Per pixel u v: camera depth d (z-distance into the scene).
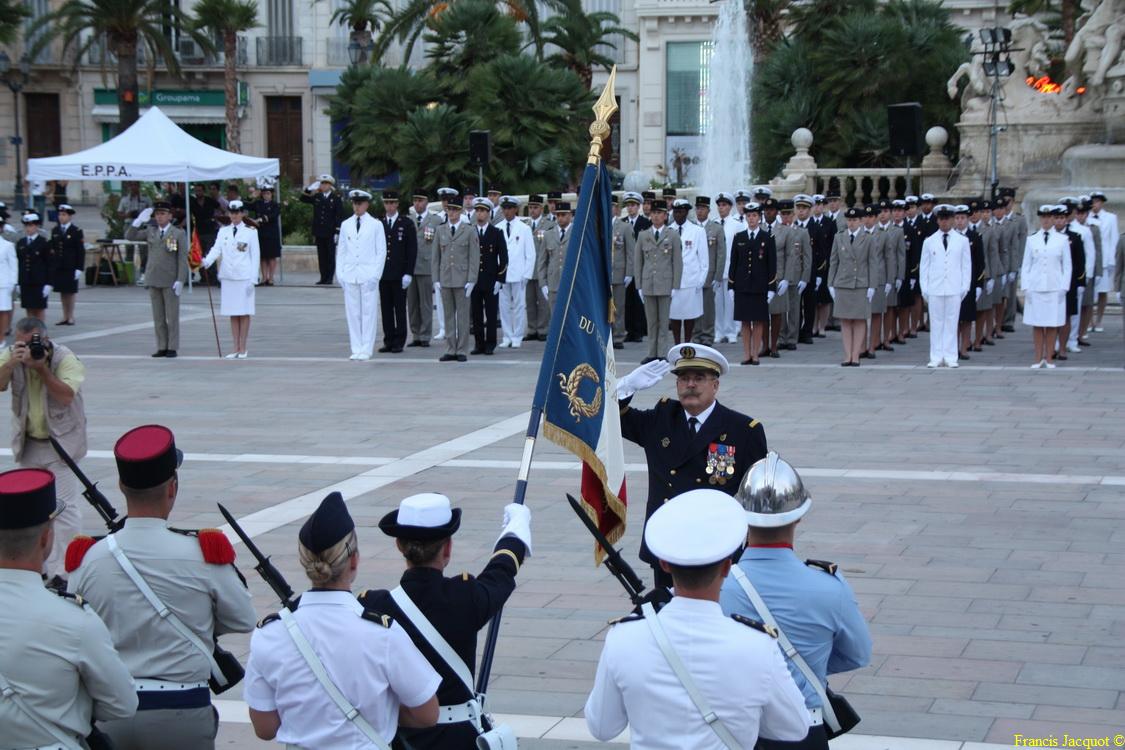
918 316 26.23
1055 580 10.38
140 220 37.38
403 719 5.12
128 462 5.85
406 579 5.36
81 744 5.10
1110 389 19.23
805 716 4.63
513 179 40.38
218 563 5.96
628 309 25.58
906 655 8.79
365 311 23.30
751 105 42.91
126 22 50.12
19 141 56.75
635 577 5.79
